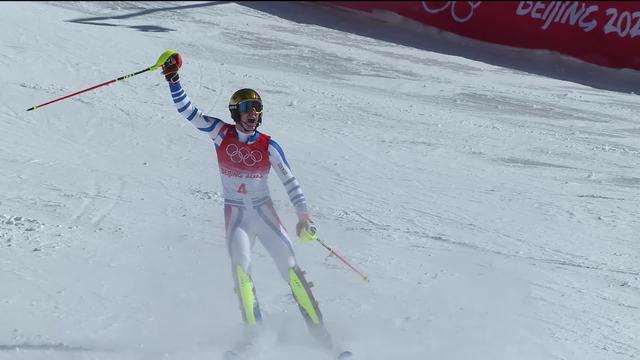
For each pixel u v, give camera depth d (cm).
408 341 2012
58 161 3700
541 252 2864
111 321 2042
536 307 2297
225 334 2008
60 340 1909
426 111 5244
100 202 3139
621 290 2498
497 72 6719
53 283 2270
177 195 3294
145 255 2561
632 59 6812
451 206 3397
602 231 3159
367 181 3703
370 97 5528
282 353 1909
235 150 1984
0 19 6856
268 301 2225
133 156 3859
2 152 3772
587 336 2106
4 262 2408
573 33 7131
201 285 2325
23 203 3069
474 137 4681
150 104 4841
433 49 7462
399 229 3036
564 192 3709
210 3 8612
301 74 6062
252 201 2000
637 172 4109
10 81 5088
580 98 5947
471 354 1948
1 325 1972
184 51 6481
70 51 6047
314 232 1962
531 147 4525
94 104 4734
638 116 5459
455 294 2358
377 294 2328
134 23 7394
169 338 1967
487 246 2891
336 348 1891
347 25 8144
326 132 4566
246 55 6550
